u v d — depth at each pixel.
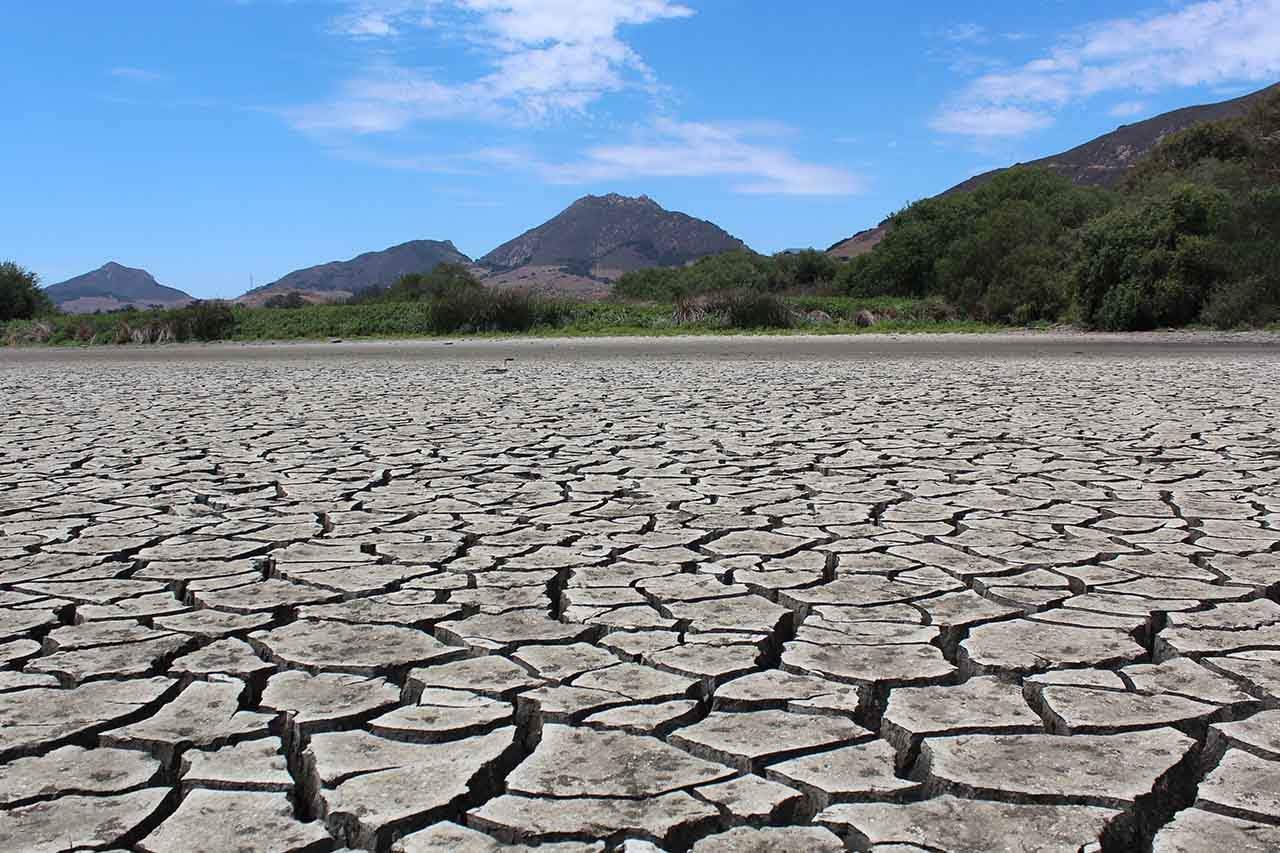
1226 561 3.80
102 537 4.39
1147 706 2.45
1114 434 7.32
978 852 1.81
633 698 2.54
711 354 18.86
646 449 6.86
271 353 22.88
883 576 3.66
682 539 4.25
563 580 3.66
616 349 21.23
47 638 3.05
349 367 16.94
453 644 2.99
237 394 11.84
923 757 2.20
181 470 6.19
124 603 3.41
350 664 2.81
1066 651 2.84
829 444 6.99
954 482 5.52
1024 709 2.45
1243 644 2.88
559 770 2.14
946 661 2.79
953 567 3.76
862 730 2.33
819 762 2.17
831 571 3.74
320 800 2.04
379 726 2.38
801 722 2.38
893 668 2.73
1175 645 2.88
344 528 4.54
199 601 3.43
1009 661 2.77
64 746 2.30
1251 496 5.05
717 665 2.77
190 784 2.10
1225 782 2.07
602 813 1.96
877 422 8.19
